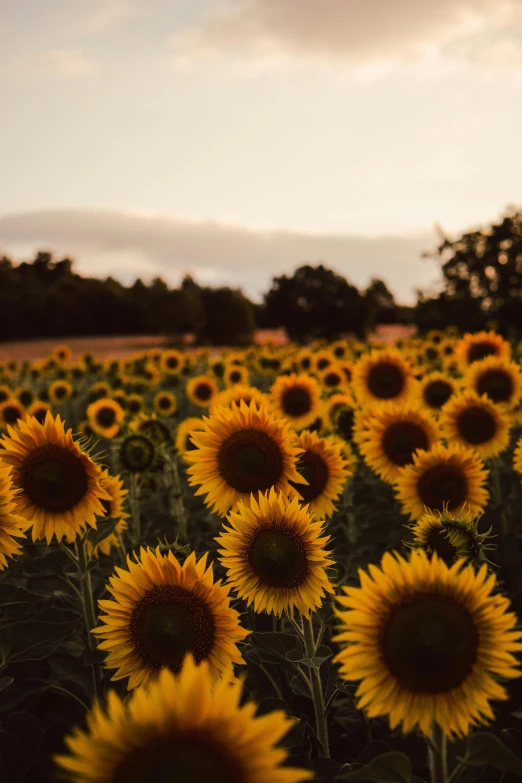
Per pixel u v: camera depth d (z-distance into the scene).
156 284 113.88
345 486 6.88
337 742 4.26
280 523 3.59
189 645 3.02
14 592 3.97
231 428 4.69
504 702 4.57
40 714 4.46
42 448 4.05
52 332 84.62
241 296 58.03
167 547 3.79
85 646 4.57
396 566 2.16
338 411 8.02
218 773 1.41
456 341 16.34
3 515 3.47
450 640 2.02
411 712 2.03
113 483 5.34
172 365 19.84
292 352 20.22
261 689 4.64
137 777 1.41
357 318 52.91
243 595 3.56
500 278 52.00
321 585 3.51
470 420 7.15
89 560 4.32
